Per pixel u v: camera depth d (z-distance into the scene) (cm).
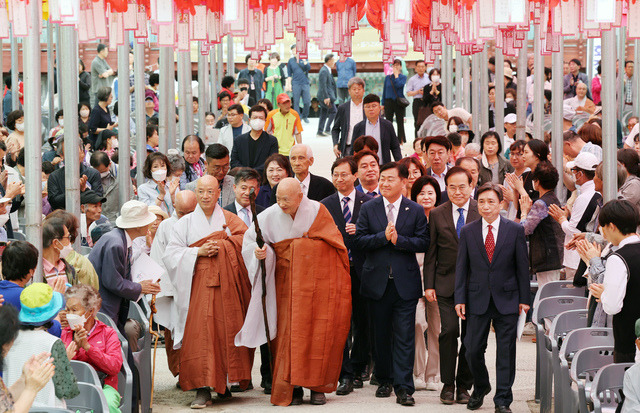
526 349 1967
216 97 4447
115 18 1744
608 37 1619
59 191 2084
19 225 2292
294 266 1495
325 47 2020
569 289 1612
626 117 3728
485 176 2247
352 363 1655
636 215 1222
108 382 1279
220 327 1520
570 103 3688
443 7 2042
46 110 3912
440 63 4625
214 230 1545
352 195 1622
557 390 1341
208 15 1862
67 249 1380
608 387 1121
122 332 1452
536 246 1894
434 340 1627
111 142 2825
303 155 1708
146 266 1502
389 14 1603
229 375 1516
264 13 1959
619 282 1196
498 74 2933
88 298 1231
